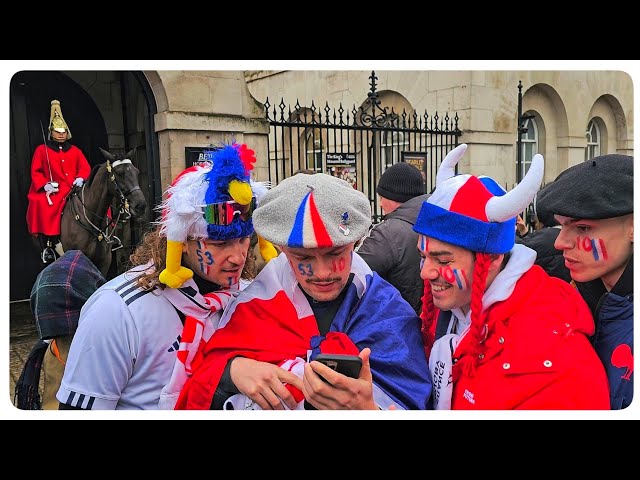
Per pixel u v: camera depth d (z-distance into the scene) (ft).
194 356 4.73
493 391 4.06
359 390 3.85
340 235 4.12
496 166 21.39
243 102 15.79
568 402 3.76
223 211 4.49
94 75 22.34
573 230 4.62
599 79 25.29
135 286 4.76
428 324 5.06
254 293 4.84
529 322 4.03
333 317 4.79
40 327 5.74
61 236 16.28
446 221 4.23
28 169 21.18
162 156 15.01
